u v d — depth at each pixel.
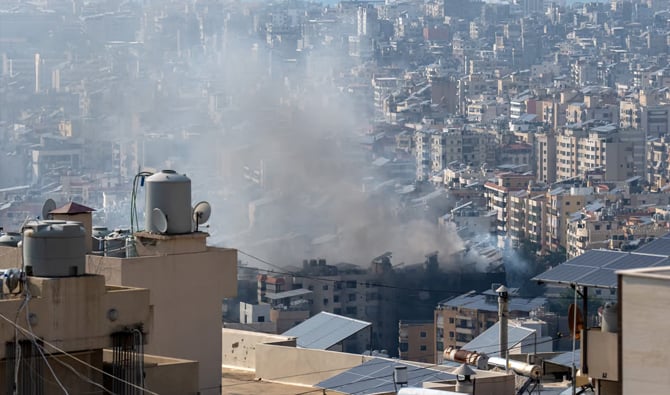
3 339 34.69
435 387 45.94
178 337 46.41
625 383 29.44
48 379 35.28
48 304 35.22
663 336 29.00
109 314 36.06
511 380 46.44
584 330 30.89
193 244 47.06
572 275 32.44
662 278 29.00
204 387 46.88
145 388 37.44
